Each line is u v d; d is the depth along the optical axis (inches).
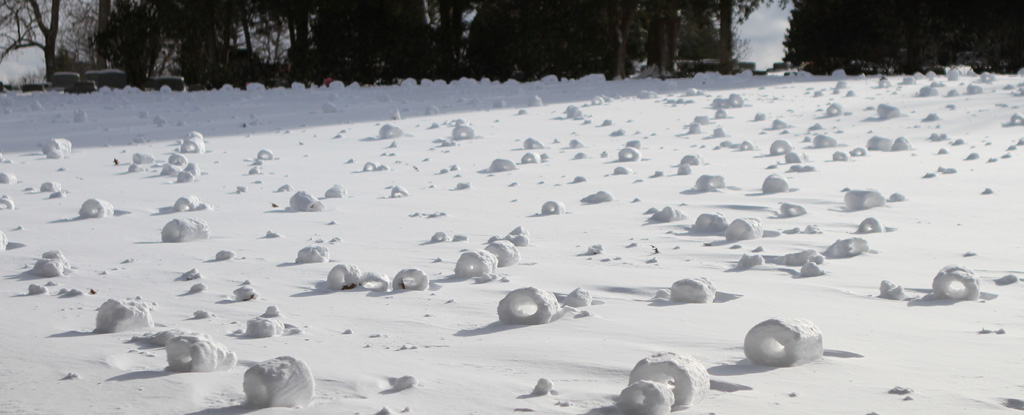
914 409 136.1
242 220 366.3
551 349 173.3
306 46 1962.4
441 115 868.6
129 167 545.6
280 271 264.7
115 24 2057.1
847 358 164.7
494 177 490.6
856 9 1925.4
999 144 566.3
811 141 611.5
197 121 861.8
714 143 628.7
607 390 147.3
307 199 389.4
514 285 239.0
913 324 189.6
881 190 405.4
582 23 1987.0
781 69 2625.5
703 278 222.5
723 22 2206.0
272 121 846.5
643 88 1179.9
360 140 691.4
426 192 439.8
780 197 394.9
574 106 870.4
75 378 157.6
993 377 150.9
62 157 619.2
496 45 1988.2
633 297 224.8
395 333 190.4
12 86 2239.2
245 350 176.6
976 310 201.5
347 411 138.4
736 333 183.9
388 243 312.5
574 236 319.9
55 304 223.8
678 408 138.7
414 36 1951.3
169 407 141.7
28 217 380.8
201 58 2033.7
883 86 1004.6
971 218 329.7
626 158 545.0
